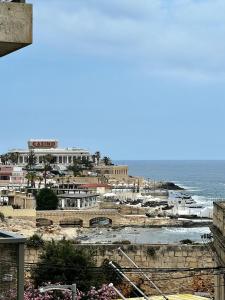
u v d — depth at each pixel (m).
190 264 49.84
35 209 165.88
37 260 50.00
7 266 14.13
